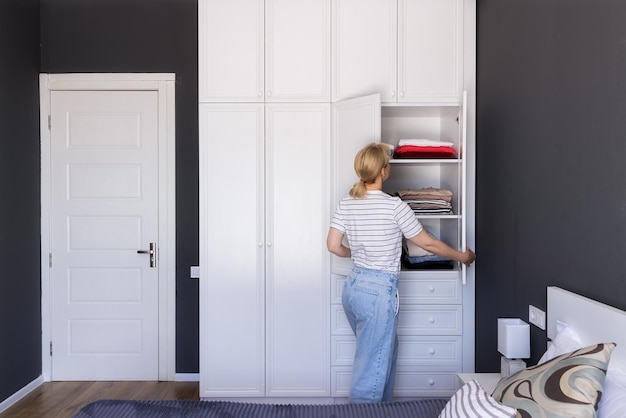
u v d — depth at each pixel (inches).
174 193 157.9
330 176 129.8
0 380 133.5
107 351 159.6
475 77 128.8
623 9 65.5
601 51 70.7
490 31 117.8
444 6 128.6
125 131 158.2
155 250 158.7
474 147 129.8
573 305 74.8
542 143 89.8
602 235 70.6
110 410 77.2
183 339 159.2
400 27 128.6
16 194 142.7
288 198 130.0
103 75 157.0
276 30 129.3
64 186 157.8
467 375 95.0
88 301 159.0
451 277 128.2
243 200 130.0
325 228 130.0
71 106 157.5
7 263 137.4
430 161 124.1
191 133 157.6
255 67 129.6
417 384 128.7
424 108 131.1
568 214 80.4
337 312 130.0
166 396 145.3
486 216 121.1
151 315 159.3
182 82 157.3
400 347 128.3
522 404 57.9
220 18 129.3
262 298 130.6
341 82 129.2
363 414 77.0
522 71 99.0
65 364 158.9
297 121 129.6
